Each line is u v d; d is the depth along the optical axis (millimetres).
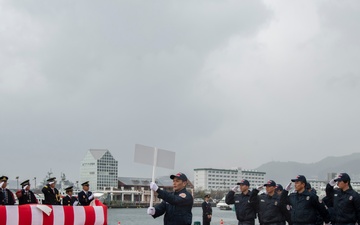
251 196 17297
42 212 14773
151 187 12102
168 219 12219
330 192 16641
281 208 16906
